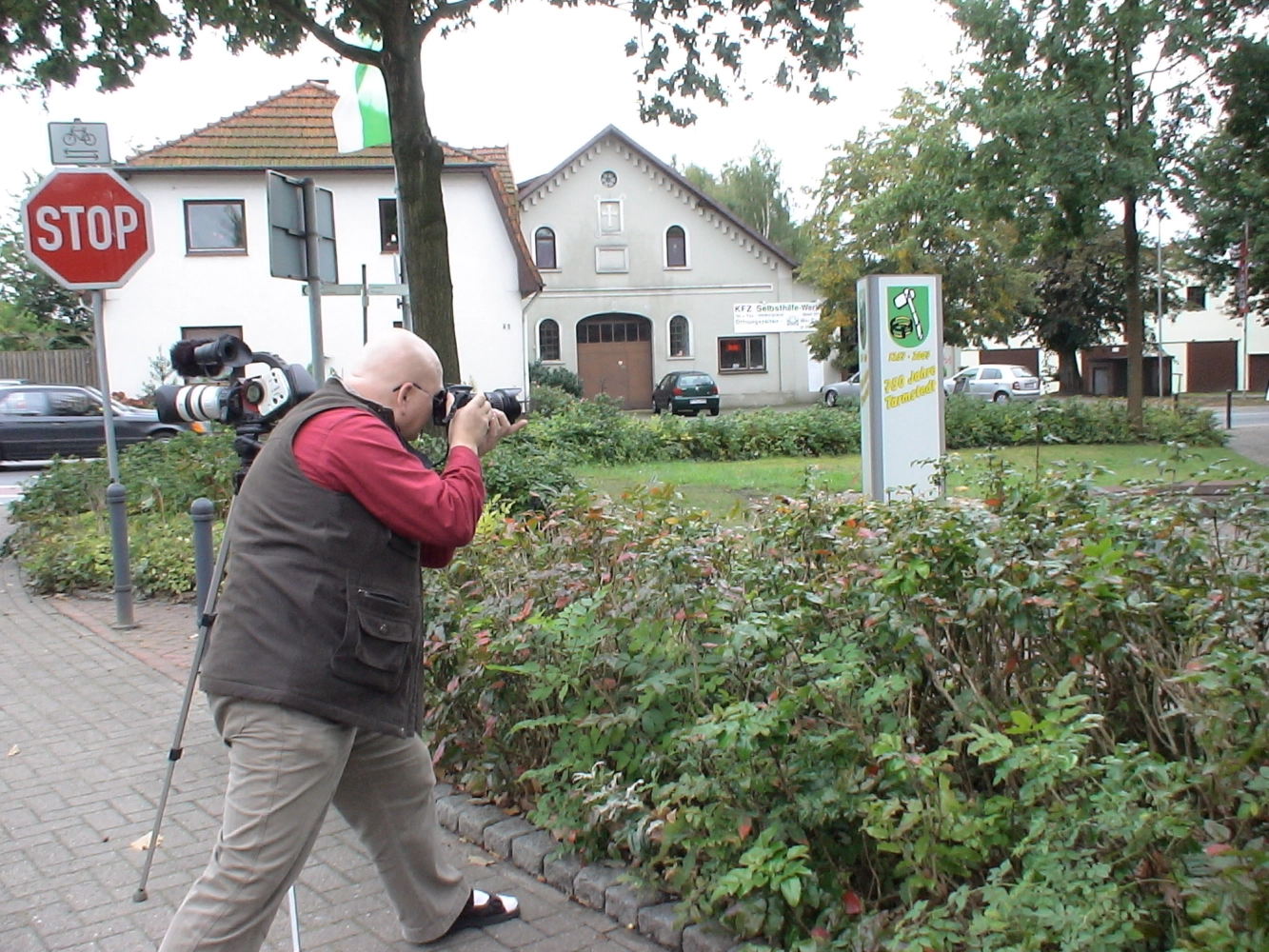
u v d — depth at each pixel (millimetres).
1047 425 5086
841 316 41500
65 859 4273
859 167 40031
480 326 32094
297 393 4102
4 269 44500
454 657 4562
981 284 39250
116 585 8320
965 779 3400
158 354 30078
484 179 31719
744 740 3166
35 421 22953
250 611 2836
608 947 3467
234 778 2826
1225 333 58625
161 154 29859
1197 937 2408
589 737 3963
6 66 12695
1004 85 20406
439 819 4465
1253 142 20438
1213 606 3277
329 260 7316
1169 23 19594
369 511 2883
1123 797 2674
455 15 13016
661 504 5125
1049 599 3275
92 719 6059
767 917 3186
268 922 2846
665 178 45094
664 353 45969
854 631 3693
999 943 2678
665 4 13578
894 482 9555
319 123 31156
